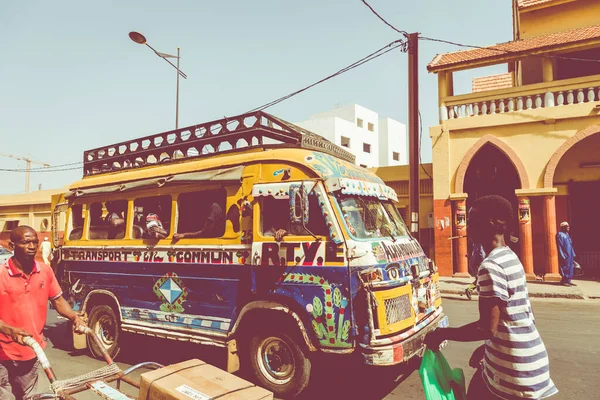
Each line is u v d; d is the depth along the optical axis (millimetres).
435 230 14461
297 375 4652
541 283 12633
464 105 14492
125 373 3307
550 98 13172
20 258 3443
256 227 5035
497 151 14961
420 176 15969
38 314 3527
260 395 2818
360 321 4246
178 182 5766
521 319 2514
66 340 7898
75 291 6930
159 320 5816
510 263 2570
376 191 5434
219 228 5461
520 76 16297
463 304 10391
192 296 5504
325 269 4480
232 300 5133
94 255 6750
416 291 4836
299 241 4691
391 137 56375
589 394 4773
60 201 7590
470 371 5605
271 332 4871
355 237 4523
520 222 13492
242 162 5336
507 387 2492
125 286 6277
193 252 5559
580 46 12727
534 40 14250
